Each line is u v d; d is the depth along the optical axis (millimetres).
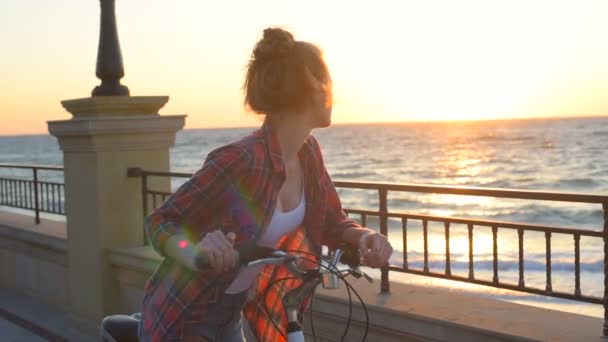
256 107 2072
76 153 5785
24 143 164000
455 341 3469
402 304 3814
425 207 31953
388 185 4043
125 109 5613
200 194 2002
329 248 2359
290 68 2014
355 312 3887
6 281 7297
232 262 1831
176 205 2002
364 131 151500
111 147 5582
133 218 5750
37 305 6629
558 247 18172
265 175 2039
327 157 72312
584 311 9641
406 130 150250
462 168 55531
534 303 10383
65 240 6102
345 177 54906
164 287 2113
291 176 2162
